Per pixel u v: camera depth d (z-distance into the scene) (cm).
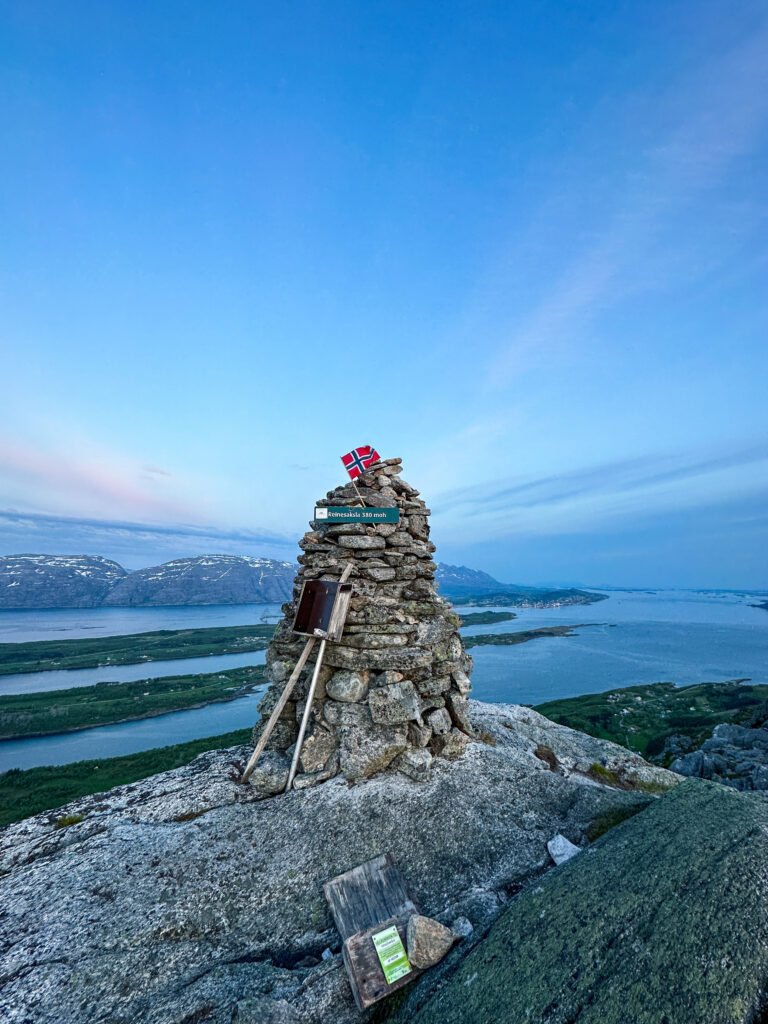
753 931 534
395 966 642
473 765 1032
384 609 1111
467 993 578
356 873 764
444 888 782
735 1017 464
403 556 1209
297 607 1124
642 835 752
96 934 668
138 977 623
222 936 694
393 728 1022
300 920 727
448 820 881
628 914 592
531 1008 525
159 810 932
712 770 4388
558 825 913
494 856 833
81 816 936
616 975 528
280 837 842
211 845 826
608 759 1259
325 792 936
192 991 607
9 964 625
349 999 616
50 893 732
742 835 681
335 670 1111
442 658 1152
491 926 667
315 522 1270
